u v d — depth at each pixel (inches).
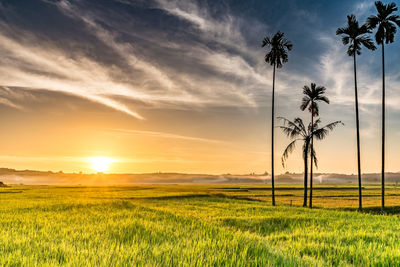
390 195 2935.5
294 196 2765.7
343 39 1334.9
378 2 1232.2
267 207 1208.2
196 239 452.1
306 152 1464.1
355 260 357.1
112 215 796.6
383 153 1279.5
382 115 1284.4
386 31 1208.8
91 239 457.4
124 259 324.2
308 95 1482.5
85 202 1309.1
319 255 388.5
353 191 3919.8
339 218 834.8
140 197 1910.7
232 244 399.2
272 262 324.2
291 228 667.4
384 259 350.0
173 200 1701.5
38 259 333.4
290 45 1480.1
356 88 1321.4
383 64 1283.2
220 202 1545.3
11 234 495.8
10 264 304.2
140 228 558.9
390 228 653.3
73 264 300.0
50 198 1694.1
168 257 336.2
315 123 1469.0
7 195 2034.9
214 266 309.0
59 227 587.2
